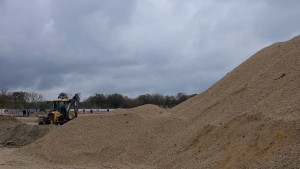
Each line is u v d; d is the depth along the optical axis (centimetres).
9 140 2450
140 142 1488
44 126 2552
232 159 971
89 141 1636
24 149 1764
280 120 951
